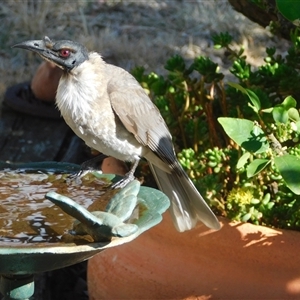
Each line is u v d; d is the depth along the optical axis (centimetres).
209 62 584
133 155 533
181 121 588
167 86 613
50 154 792
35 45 502
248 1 600
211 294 493
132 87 524
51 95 859
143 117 521
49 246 333
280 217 500
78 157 795
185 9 1209
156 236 510
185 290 500
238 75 574
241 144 432
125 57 1072
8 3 1174
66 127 852
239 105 571
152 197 398
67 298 647
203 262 496
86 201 431
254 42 1116
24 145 808
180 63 595
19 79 993
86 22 1160
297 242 474
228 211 504
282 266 480
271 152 458
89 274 553
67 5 1193
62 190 449
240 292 488
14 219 392
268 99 534
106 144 525
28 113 865
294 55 584
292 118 453
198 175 542
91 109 509
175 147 595
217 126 594
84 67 507
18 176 467
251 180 512
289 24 586
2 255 329
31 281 400
